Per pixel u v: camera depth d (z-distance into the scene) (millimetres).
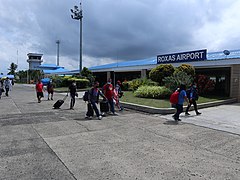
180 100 9250
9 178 3877
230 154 5258
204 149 5602
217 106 14188
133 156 5020
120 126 8117
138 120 9336
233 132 7434
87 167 4387
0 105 13594
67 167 4375
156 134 7039
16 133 6910
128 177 3963
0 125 8023
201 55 19359
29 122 8586
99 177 3953
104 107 10359
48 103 14930
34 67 76812
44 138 6391
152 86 17562
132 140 6309
